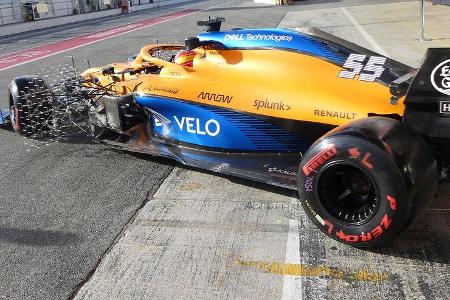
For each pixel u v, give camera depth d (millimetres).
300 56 3729
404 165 2562
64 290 2758
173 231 3311
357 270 2744
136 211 3654
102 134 5145
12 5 24375
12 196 4043
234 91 3912
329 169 2799
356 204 2873
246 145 3939
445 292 2514
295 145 3686
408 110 2898
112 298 2668
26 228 3486
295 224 3283
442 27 11773
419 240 2973
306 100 3525
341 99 3395
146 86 4590
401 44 10023
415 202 2611
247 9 26641
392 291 2553
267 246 3047
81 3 30719
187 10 31391
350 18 16172
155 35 16547
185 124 4293
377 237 2715
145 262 2979
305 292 2602
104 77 5383
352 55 3660
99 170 4512
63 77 7508
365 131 2703
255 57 3916
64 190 4109
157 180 4203
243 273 2799
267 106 3701
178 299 2621
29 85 5430
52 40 17609
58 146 5254
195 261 2947
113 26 22078
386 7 18625
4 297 2723
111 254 3092
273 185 3846
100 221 3529
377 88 3334
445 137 2805
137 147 4637
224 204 3641
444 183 3592
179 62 4465
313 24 15430
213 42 4176
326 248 2980
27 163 4801
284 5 27062
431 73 2857
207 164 4043
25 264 3035
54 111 5422
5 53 14672
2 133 5898
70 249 3176
